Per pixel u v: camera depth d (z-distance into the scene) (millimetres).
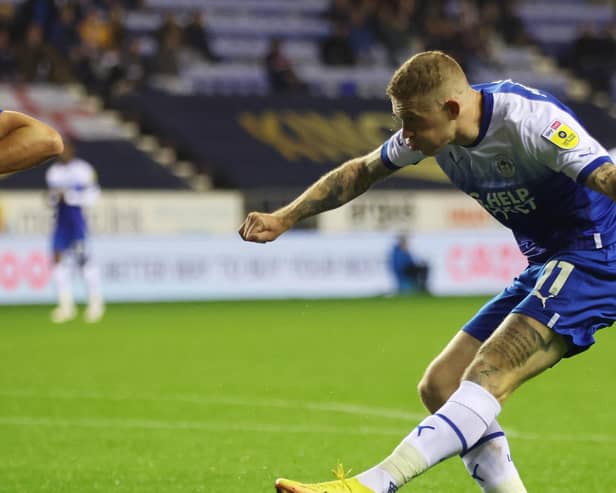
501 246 40625
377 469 7102
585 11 57438
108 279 36875
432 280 39625
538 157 7285
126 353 22141
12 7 46594
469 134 7328
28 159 6730
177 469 11062
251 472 10930
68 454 11867
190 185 42094
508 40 53531
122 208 38375
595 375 18844
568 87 51875
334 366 19906
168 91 45438
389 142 8266
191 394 16375
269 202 39812
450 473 10875
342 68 49531
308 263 38844
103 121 44219
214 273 37938
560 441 12656
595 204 7648
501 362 7285
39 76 45125
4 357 21453
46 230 37406
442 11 51406
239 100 45656
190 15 51594
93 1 48156
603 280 7590
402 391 16672
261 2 53000
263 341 24516
